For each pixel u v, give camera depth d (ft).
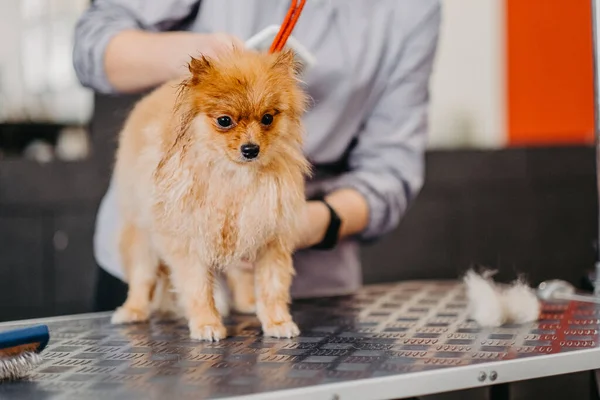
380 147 6.85
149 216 4.85
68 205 10.69
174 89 4.94
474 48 13.38
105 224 6.95
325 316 5.48
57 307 10.75
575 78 13.67
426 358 4.04
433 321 5.21
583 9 13.69
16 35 11.43
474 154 12.61
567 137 13.78
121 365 4.01
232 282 5.85
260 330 5.00
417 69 6.79
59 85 11.59
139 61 5.73
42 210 10.63
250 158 4.42
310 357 4.12
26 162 10.53
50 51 11.52
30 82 11.51
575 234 13.38
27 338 3.80
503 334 4.71
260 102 4.49
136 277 5.52
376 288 6.84
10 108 11.39
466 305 5.85
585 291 6.56
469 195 12.60
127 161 5.22
